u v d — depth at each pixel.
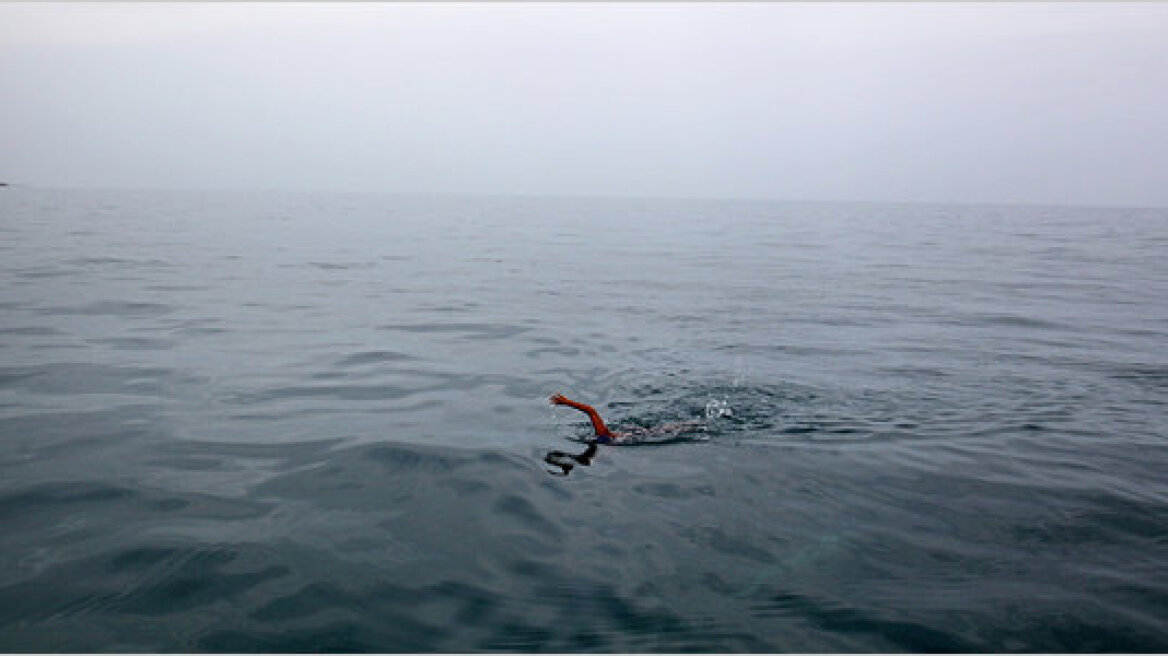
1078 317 12.88
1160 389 8.02
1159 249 26.95
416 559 3.99
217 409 6.77
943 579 3.87
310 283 15.59
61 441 5.77
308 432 6.16
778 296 15.39
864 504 4.85
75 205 41.94
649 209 66.69
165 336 9.86
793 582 3.81
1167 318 12.77
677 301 14.56
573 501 4.83
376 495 4.87
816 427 6.61
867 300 14.87
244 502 4.71
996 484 5.24
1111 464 5.70
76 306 11.70
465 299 14.20
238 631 3.28
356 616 3.42
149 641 3.19
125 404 6.81
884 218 51.34
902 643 3.28
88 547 4.04
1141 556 4.15
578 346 10.15
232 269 17.30
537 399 7.48
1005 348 10.20
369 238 28.30
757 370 8.84
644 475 5.34
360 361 8.90
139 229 27.64
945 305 14.24
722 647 3.21
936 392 7.87
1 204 39.38
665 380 8.33
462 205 68.00
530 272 19.09
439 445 5.87
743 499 4.91
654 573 3.88
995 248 27.53
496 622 3.40
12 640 3.16
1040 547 4.25
